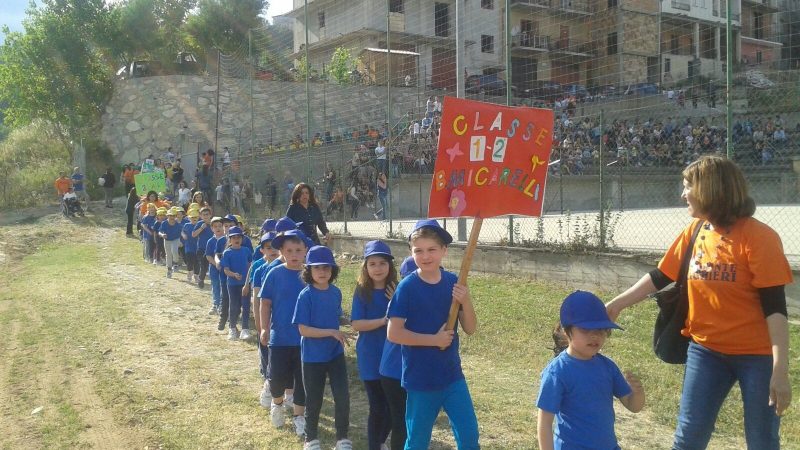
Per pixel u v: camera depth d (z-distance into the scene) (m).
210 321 11.04
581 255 10.17
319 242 9.45
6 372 8.34
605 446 3.56
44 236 24.91
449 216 4.52
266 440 5.98
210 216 14.53
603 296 9.57
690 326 3.95
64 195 28.41
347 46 36.97
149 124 35.06
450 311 4.34
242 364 8.45
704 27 25.62
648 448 5.64
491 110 4.60
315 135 27.84
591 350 3.59
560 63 29.23
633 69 27.62
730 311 3.72
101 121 35.75
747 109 14.57
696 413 3.88
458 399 4.41
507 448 5.62
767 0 20.98
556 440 3.65
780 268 3.60
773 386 3.51
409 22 34.62
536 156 4.74
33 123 37.69
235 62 35.31
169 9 44.88
